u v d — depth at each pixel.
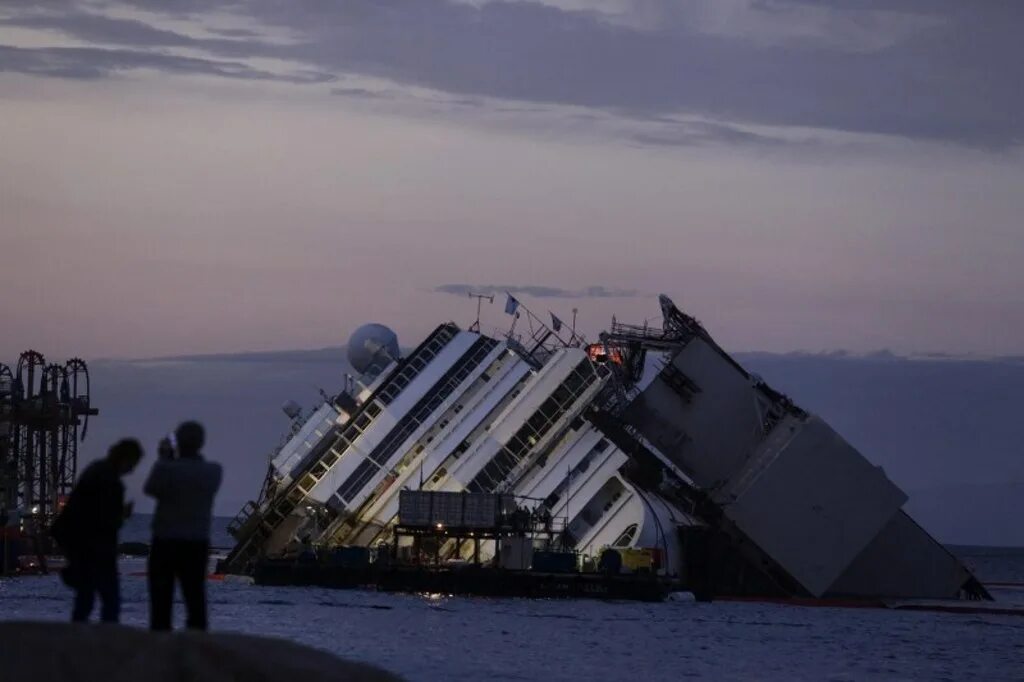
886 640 181.00
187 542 58.44
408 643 153.88
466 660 140.38
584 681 128.62
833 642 176.38
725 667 145.50
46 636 39.12
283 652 40.16
